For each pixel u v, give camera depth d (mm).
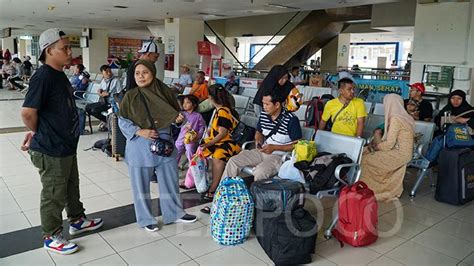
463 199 3773
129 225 3162
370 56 24156
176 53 13164
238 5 9320
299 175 2949
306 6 9273
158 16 12453
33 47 27328
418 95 5145
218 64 11930
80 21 15375
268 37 18906
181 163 4809
